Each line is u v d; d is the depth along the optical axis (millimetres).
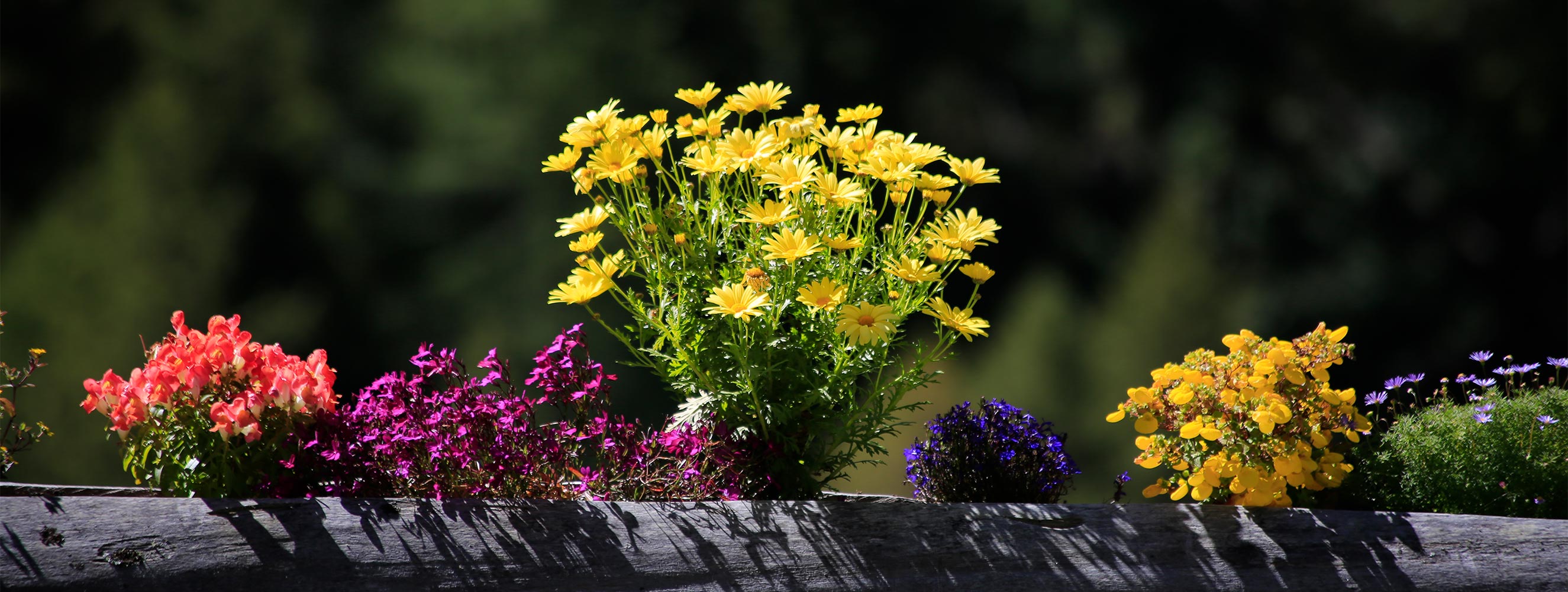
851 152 2523
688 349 2473
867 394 2590
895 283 2596
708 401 2430
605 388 2432
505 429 2301
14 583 1952
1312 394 2367
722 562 2236
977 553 2281
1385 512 2307
